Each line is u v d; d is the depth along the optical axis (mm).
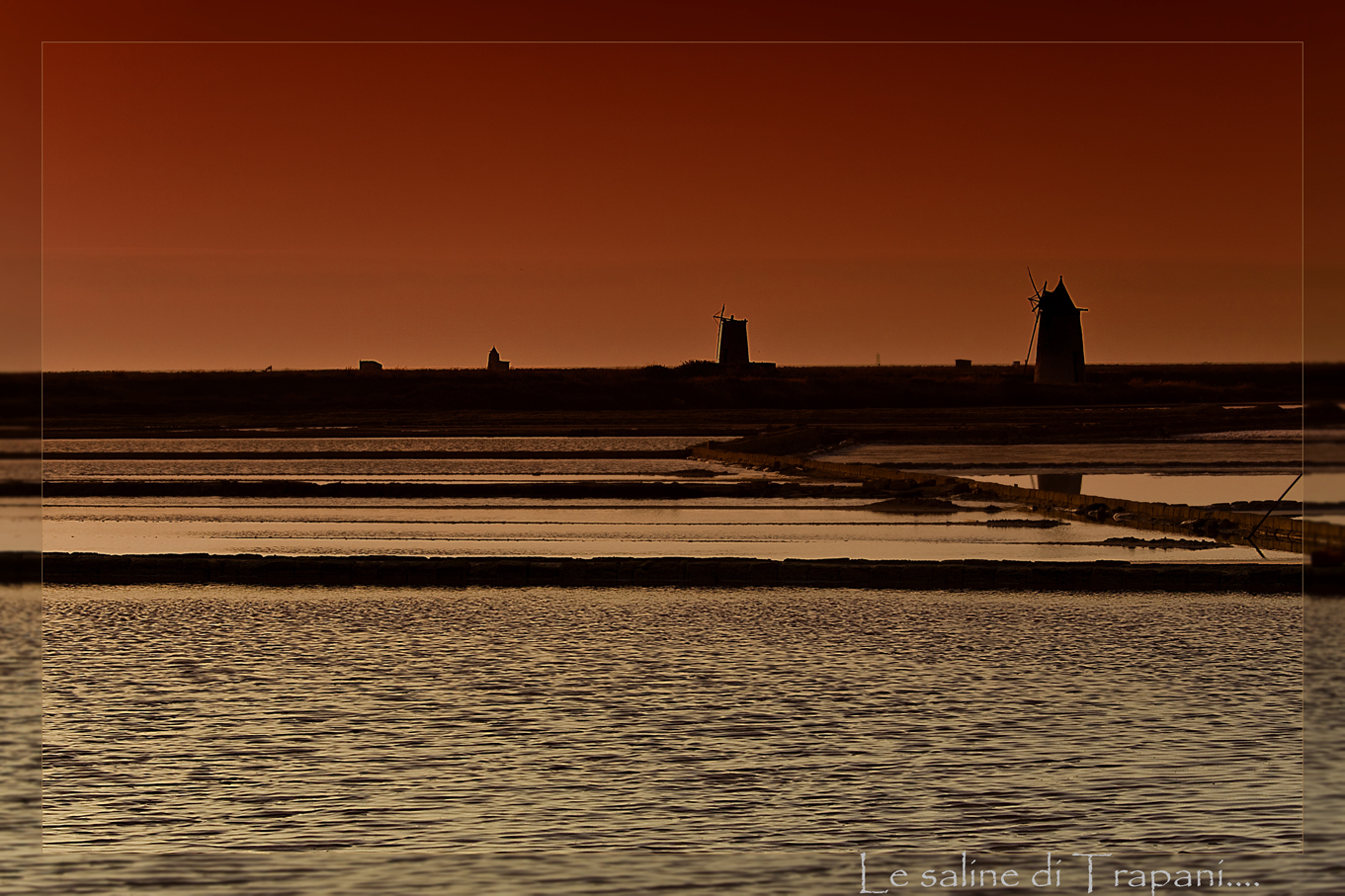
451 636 77312
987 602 90625
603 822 44969
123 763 51219
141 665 68875
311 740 54500
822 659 70250
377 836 43688
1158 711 58750
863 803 46812
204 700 61031
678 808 46375
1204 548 120250
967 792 47906
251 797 47406
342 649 73250
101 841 42938
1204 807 45938
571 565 101188
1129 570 97875
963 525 143000
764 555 115312
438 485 189125
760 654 71688
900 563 100688
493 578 101250
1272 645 74000
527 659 70375
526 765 51156
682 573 101125
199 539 129375
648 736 55000
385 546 122938
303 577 102438
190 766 51031
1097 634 77625
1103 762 51250
